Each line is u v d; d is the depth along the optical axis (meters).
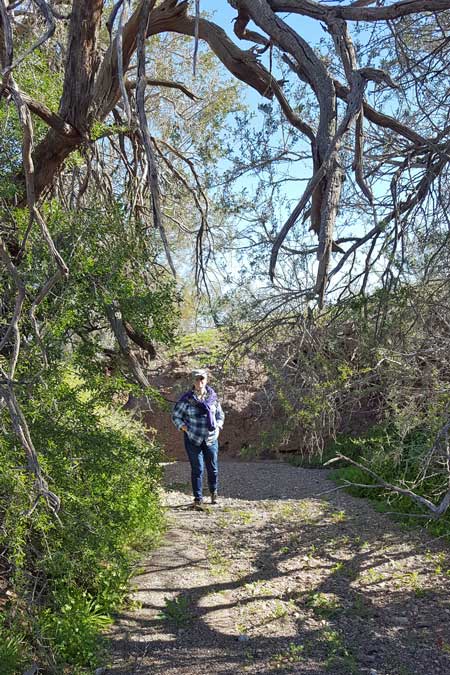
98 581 5.32
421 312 4.67
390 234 4.31
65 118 5.54
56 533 4.74
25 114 3.43
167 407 5.95
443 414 5.01
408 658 4.60
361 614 5.32
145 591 5.75
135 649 4.72
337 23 3.49
